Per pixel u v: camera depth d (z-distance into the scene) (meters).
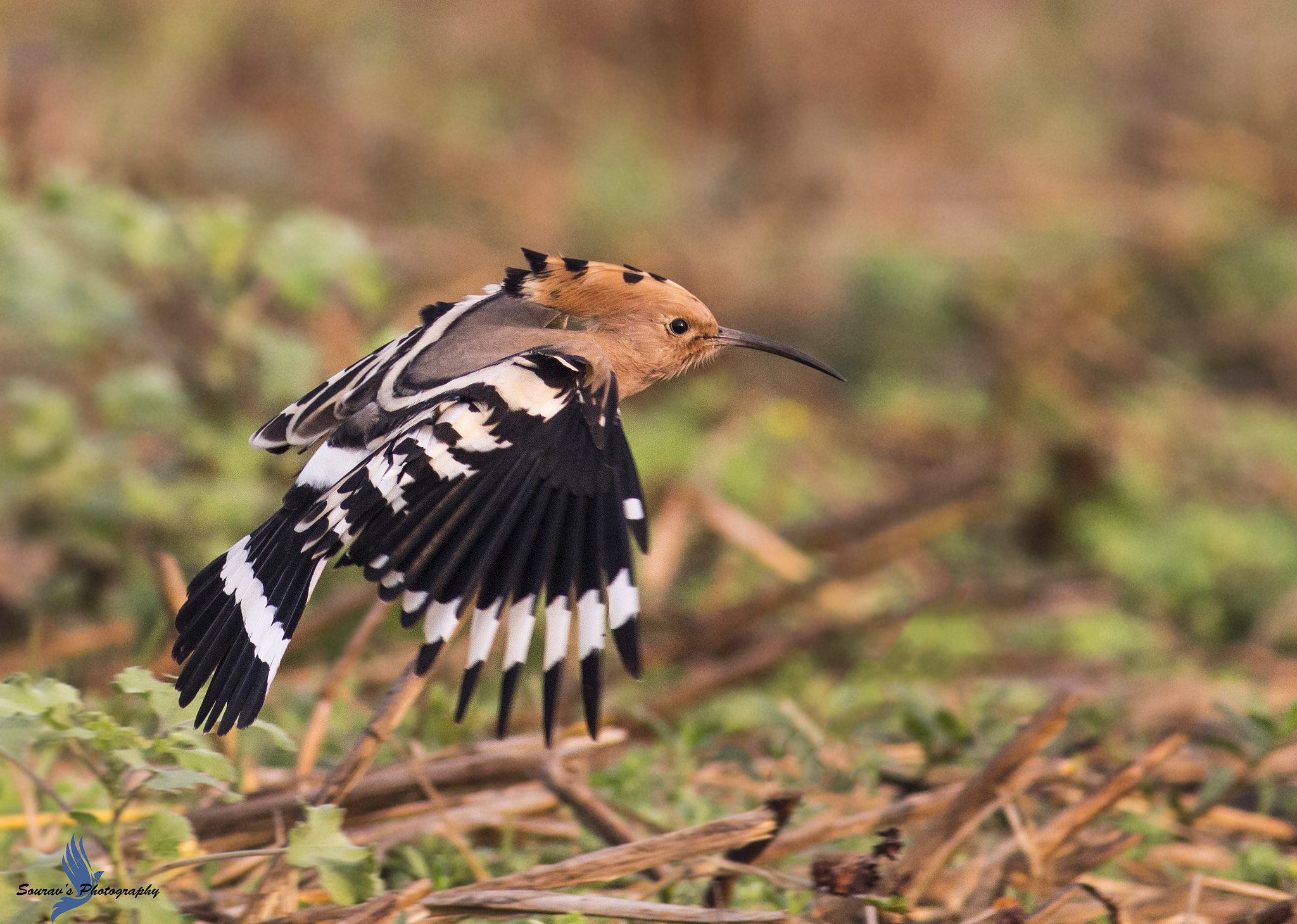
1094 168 20.36
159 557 7.77
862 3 19.56
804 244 17.05
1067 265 17.22
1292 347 16.86
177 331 11.06
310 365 10.20
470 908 5.78
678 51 19.36
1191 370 16.42
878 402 14.98
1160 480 13.82
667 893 6.49
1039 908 6.21
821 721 9.13
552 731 5.32
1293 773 8.34
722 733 8.71
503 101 19.42
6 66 14.90
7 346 11.34
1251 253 17.75
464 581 5.41
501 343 6.29
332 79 18.11
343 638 9.69
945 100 19.75
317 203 16.36
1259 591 11.88
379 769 7.20
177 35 17.39
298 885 6.55
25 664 9.29
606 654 10.03
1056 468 13.37
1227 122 21.67
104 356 11.42
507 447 5.69
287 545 5.75
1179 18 22.67
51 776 7.77
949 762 7.78
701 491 11.72
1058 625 11.45
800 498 12.98
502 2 19.92
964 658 10.58
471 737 8.04
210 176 15.78
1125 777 7.02
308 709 7.95
